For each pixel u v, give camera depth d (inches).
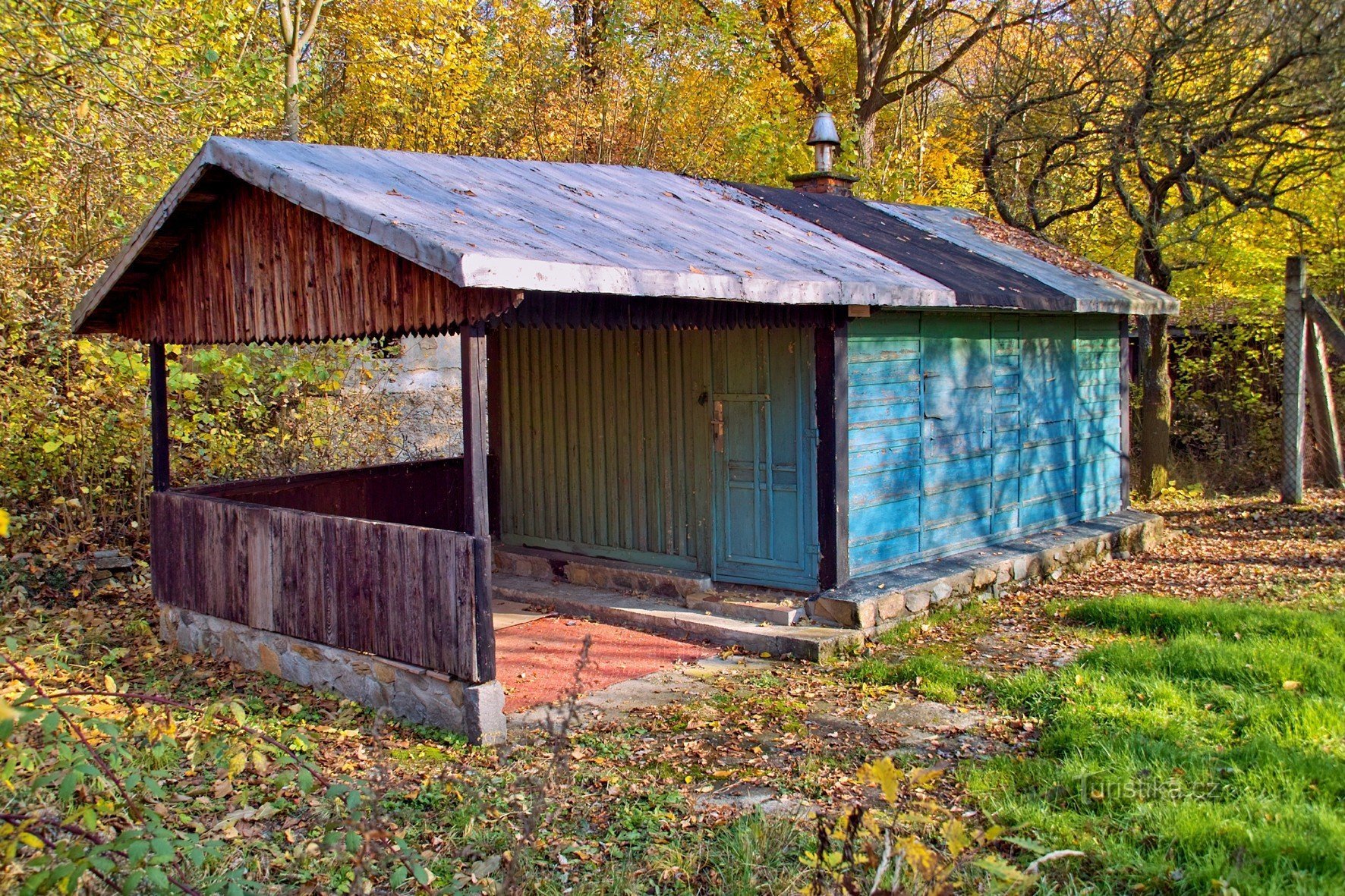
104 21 310.8
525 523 374.0
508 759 200.1
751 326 262.4
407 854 136.9
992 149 587.2
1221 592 327.0
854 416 298.5
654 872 151.8
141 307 285.3
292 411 391.9
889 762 116.2
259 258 247.6
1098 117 534.0
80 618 303.6
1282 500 489.4
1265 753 175.0
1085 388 421.4
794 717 220.1
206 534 275.0
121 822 155.6
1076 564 375.6
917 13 721.6
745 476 308.8
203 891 119.6
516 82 641.0
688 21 604.7
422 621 218.8
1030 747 196.1
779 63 776.3
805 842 155.9
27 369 346.3
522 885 145.3
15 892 113.7
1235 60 495.8
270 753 164.4
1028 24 596.7
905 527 320.8
